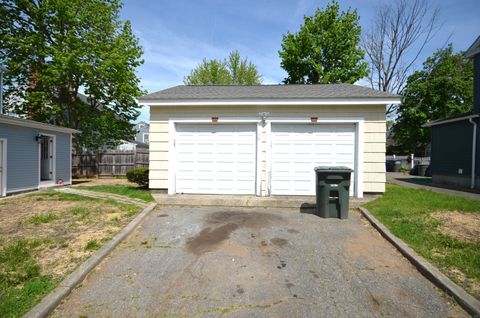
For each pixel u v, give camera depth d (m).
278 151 7.57
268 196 7.47
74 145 15.91
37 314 2.29
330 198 5.52
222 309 2.45
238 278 3.02
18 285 2.73
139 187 9.59
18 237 4.17
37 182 9.60
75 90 15.60
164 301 2.58
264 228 4.85
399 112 24.48
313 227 4.91
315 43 22.12
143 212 5.75
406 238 4.06
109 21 15.77
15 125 8.71
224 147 7.71
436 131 12.77
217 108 7.63
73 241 3.99
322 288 2.81
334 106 7.34
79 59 14.52
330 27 22.03
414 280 2.97
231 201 6.86
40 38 13.91
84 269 3.08
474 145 10.49
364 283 2.91
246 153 7.66
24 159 9.05
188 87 9.75
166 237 4.38
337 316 2.36
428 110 22.86
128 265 3.36
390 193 7.99
